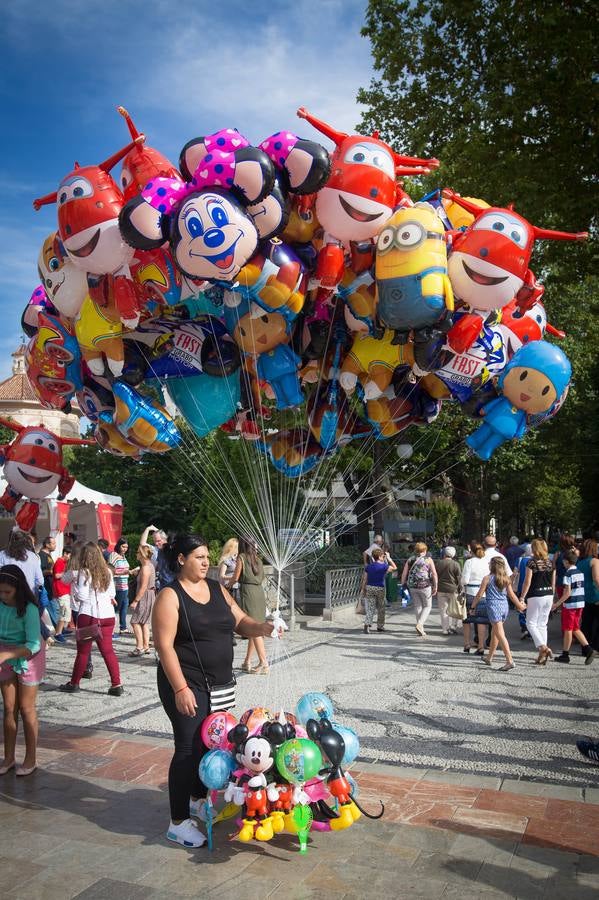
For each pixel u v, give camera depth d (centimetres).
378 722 669
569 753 575
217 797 436
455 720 675
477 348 435
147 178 388
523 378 452
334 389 471
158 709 726
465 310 420
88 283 403
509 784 496
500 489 3556
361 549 1950
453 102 1470
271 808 376
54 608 1172
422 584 1245
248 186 362
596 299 2442
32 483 517
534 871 367
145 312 414
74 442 538
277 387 450
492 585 948
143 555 1052
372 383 452
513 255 388
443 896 343
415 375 454
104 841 407
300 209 399
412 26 1507
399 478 1369
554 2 1227
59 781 506
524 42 1324
